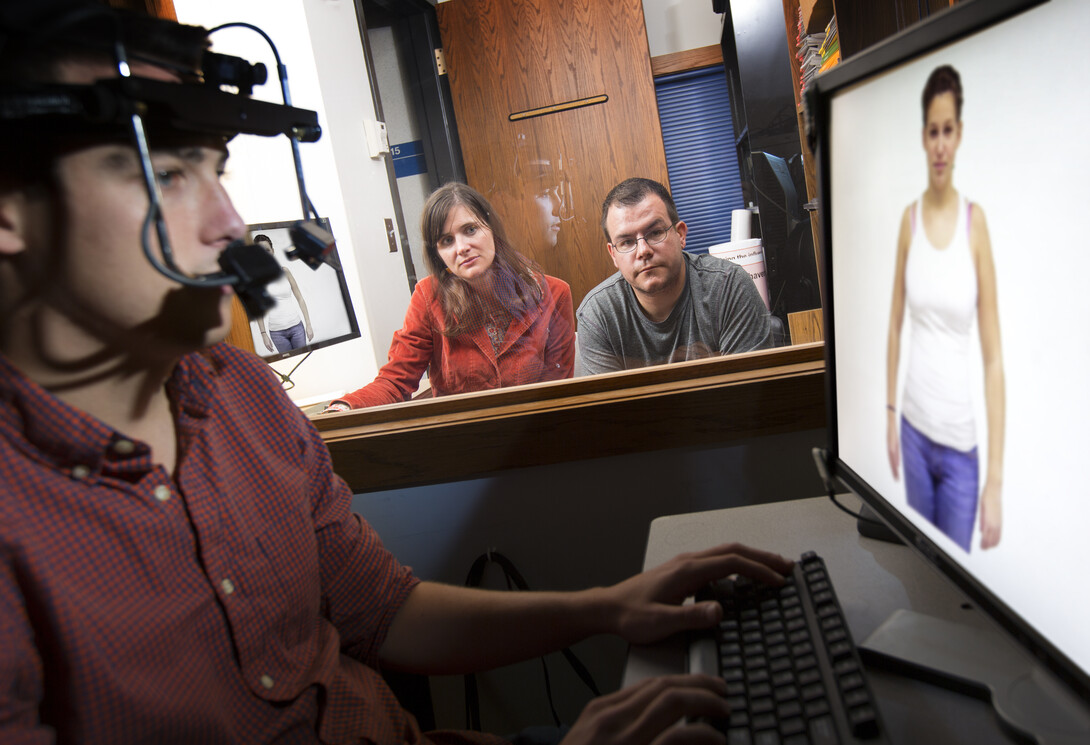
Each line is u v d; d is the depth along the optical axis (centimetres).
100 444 49
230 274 48
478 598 72
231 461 62
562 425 109
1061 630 36
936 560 49
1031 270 35
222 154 54
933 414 48
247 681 57
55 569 47
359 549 74
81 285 47
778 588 60
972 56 37
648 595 63
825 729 43
